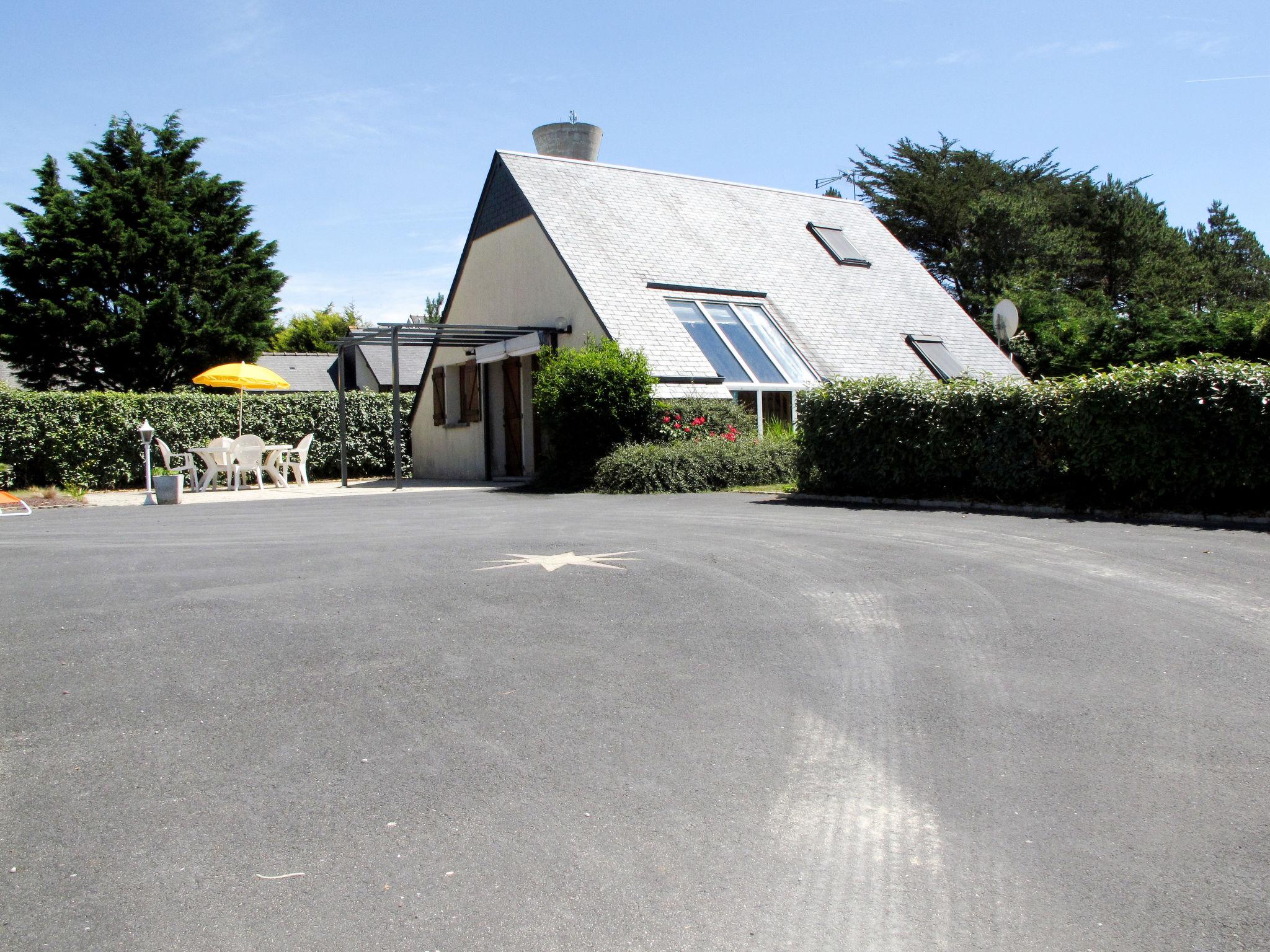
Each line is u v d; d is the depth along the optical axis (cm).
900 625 543
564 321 1744
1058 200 4275
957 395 1125
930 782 338
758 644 509
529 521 1046
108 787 342
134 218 3136
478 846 296
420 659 488
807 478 1310
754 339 1798
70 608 611
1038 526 917
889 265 2327
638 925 254
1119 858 285
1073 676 448
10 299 3012
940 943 245
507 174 1928
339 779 346
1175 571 665
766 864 284
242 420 2100
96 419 1883
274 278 3516
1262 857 284
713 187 2234
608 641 518
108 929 255
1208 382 903
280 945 246
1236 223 6575
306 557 806
